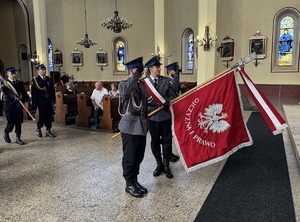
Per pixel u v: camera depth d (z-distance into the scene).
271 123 3.15
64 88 10.40
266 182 3.30
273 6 11.54
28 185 3.36
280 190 3.08
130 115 2.99
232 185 3.24
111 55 16.30
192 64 14.02
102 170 3.81
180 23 14.12
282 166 3.84
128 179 3.06
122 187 3.26
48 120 5.70
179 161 4.14
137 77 2.84
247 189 3.12
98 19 16.19
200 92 3.41
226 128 3.37
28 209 2.79
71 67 17.02
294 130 5.12
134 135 2.95
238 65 3.30
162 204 2.83
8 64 18.86
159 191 3.13
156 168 3.64
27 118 7.67
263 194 2.99
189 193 3.06
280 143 4.98
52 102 5.75
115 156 4.41
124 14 15.73
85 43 14.27
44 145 5.12
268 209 2.67
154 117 3.46
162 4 11.09
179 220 2.53
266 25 11.73
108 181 3.44
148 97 3.43
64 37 16.73
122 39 16.03
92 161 4.19
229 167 3.84
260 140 5.19
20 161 4.24
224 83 3.37
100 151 4.69
